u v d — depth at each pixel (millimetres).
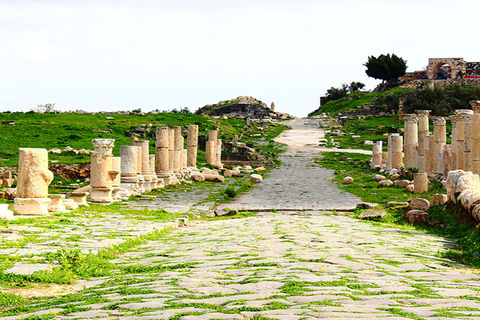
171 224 23547
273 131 97750
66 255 14398
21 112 82188
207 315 8680
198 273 12820
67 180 41844
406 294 10094
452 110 96125
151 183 39500
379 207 29234
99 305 9891
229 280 11805
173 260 15047
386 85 135500
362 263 13602
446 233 21609
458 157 36719
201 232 21812
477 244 17188
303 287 10695
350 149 77188
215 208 31078
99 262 14602
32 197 23469
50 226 20516
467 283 11453
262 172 56312
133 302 9961
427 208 26250
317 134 95062
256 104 119312
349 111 114812
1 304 10422
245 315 8648
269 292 10375
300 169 59594
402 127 91000
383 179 44531
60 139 58719
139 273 13570
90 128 66500
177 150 46688
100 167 30750
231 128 93062
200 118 91000
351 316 8398
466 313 8570
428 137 44406
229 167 57812
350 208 30047
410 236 20016
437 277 12109
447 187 25766
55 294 11461
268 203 33250
